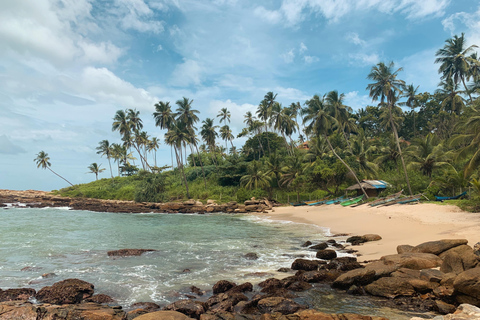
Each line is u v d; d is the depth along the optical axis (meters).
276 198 53.03
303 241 19.47
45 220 34.69
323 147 54.97
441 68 42.09
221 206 47.34
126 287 10.88
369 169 45.06
